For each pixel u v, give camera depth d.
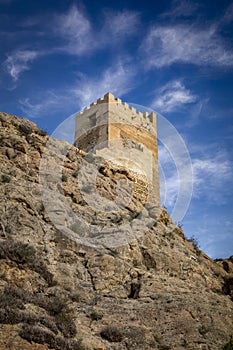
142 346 17.17
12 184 23.23
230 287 26.45
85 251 22.25
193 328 18.70
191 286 23.52
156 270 24.25
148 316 18.91
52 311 16.84
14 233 20.42
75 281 20.02
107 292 20.52
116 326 17.92
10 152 25.84
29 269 18.44
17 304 15.87
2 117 28.56
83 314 18.23
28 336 14.33
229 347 18.00
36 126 30.02
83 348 15.40
